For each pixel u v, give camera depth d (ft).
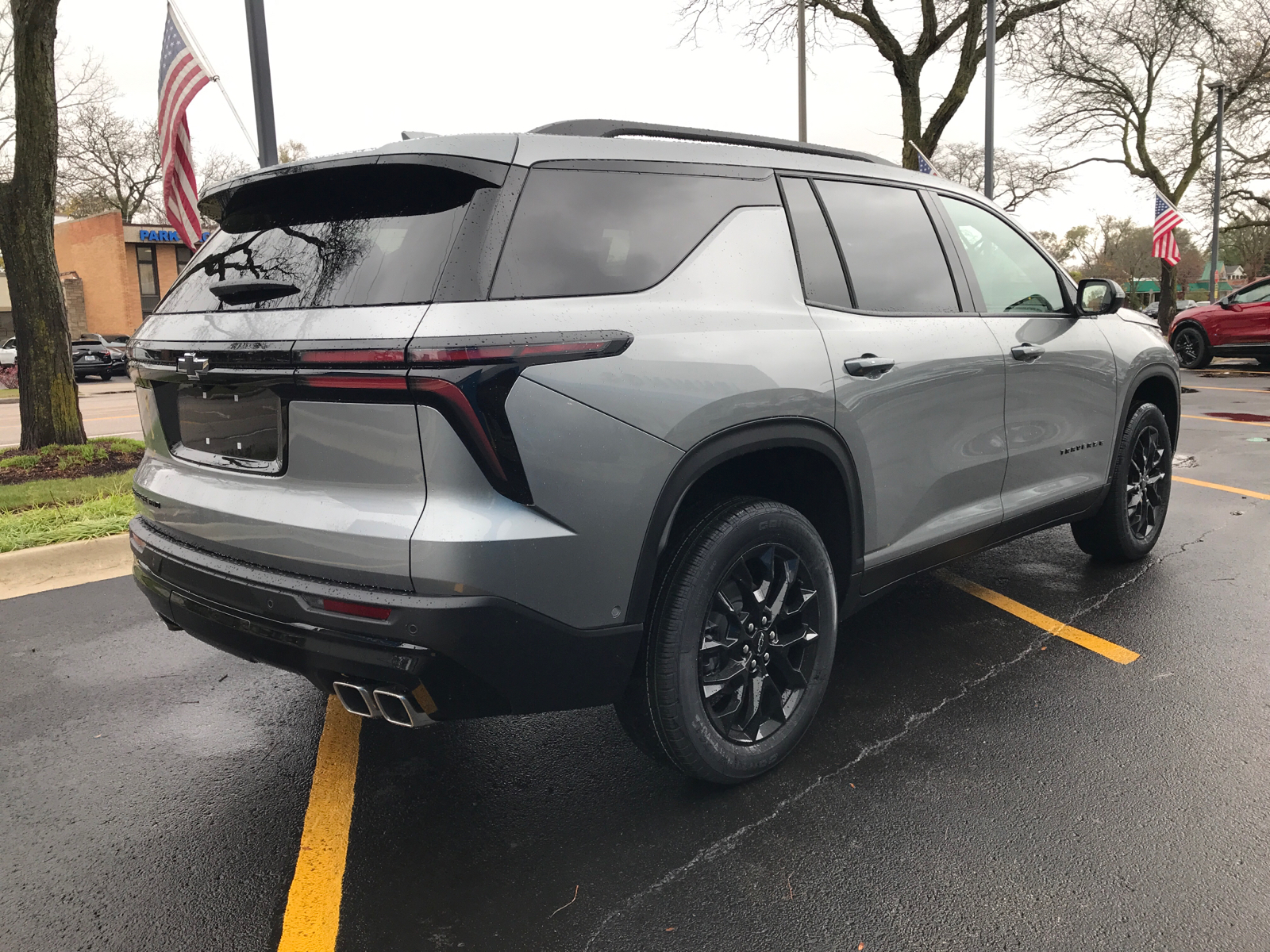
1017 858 7.19
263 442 7.09
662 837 7.64
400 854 7.52
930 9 58.75
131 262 129.39
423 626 6.21
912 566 9.99
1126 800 7.98
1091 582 13.98
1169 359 14.58
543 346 6.35
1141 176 92.63
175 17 23.48
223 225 8.31
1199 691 10.12
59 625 13.21
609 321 6.81
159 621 13.38
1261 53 80.69
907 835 7.57
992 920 6.48
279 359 6.56
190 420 7.89
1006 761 8.74
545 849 7.53
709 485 8.29
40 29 25.08
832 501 8.93
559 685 6.87
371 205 7.12
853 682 10.64
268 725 10.02
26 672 11.52
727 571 7.68
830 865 7.19
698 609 7.48
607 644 6.97
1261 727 9.27
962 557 10.89
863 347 8.84
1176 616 12.40
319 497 6.68
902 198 10.30
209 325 7.25
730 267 7.97
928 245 10.39
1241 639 11.57
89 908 6.88
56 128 26.27
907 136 61.82
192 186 24.30
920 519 9.95
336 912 6.76
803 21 55.62
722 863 7.25
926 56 60.34
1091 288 12.50
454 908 6.79
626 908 6.75
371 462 6.42
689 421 7.14
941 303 10.32
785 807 8.05
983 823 7.71
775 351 7.91
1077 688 10.30
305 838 7.78
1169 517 17.80
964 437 10.32
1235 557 15.01
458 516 6.19
